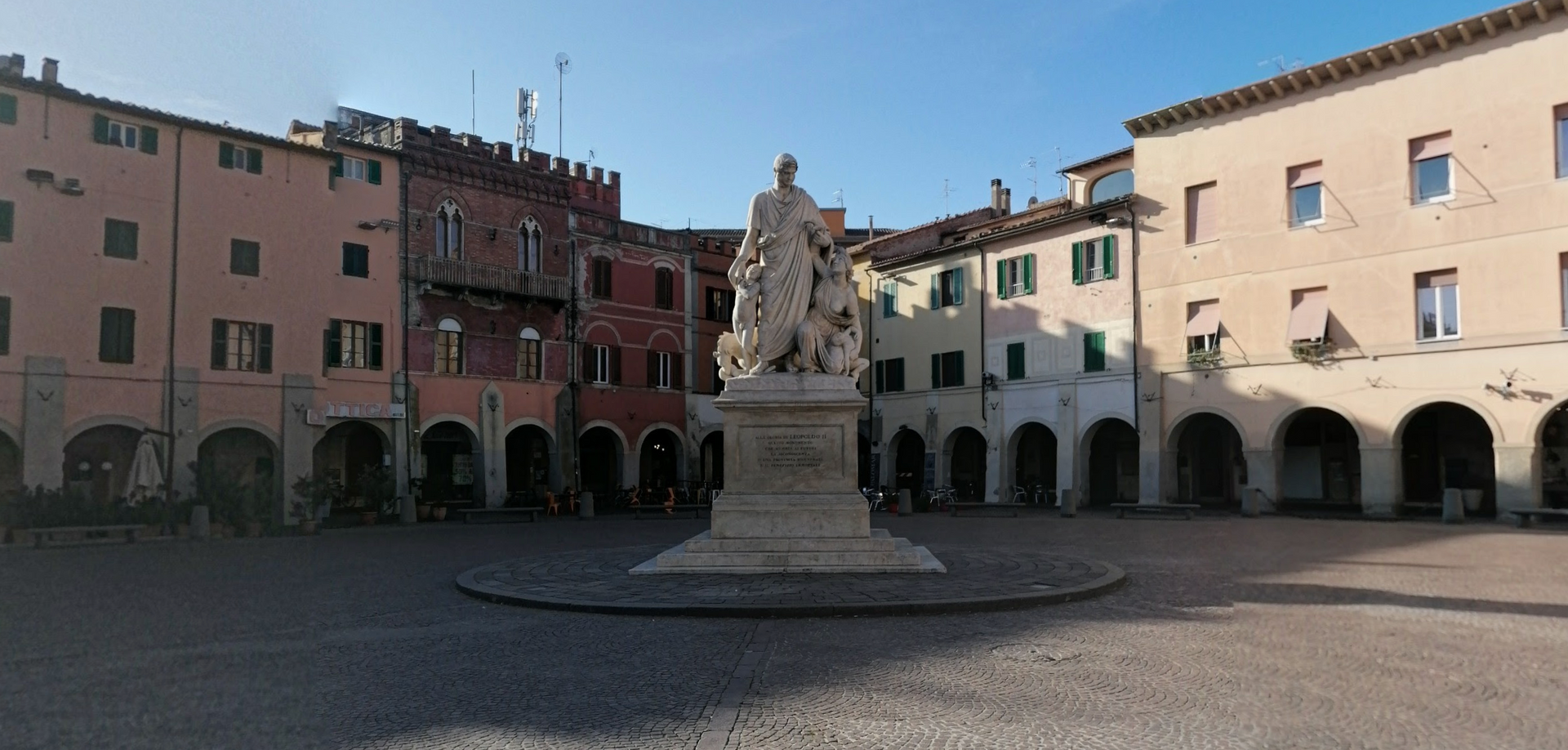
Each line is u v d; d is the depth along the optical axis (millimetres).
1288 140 35531
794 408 13641
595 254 48781
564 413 46625
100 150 34062
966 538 23297
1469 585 13586
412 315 41625
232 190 37000
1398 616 10773
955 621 10312
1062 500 35156
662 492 46469
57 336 32688
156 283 34938
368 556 21000
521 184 45750
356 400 39719
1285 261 35375
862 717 6715
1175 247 38781
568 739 6348
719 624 10180
